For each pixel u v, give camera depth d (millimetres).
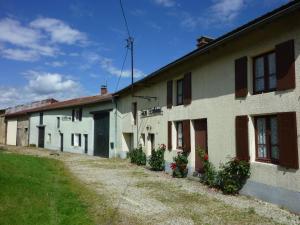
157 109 17250
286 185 8500
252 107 9906
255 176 9703
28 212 7184
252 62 10266
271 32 9242
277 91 8914
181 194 10484
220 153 11523
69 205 8367
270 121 9484
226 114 11250
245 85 10211
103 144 26000
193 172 13539
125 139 23766
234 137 10789
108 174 15227
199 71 13164
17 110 47812
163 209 8602
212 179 11656
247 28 9086
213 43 10992
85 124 29125
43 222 6730
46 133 36719
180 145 15227
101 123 26516
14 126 45312
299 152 8156
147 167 18125
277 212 8234
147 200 9633
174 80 15609
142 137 19781
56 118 34781
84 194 10156
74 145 30953
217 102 11820
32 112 40156
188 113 13945
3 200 7688
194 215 8047
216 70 11961
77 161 21797
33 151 31531
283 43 8688
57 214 7422
